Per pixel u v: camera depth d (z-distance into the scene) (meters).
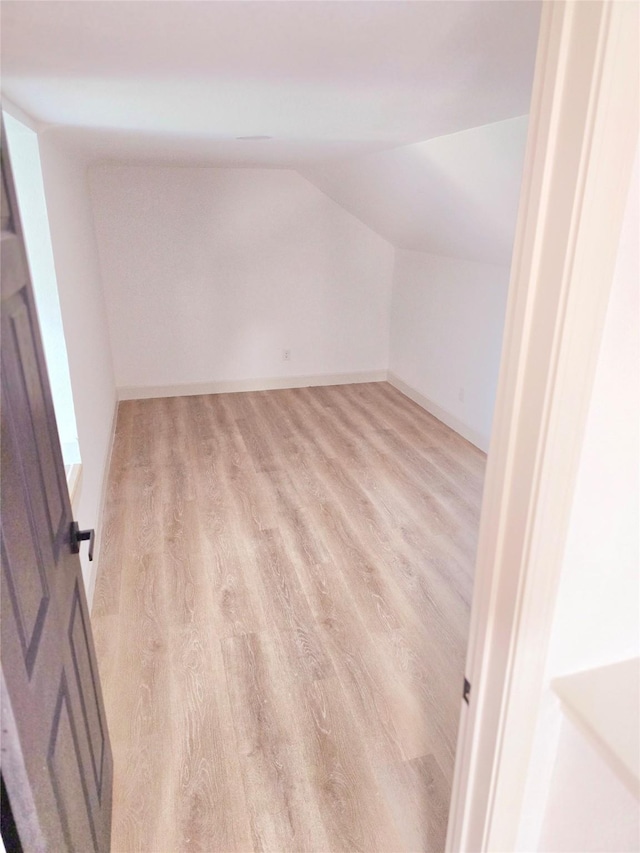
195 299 4.75
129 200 4.36
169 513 3.08
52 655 0.98
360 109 1.87
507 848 1.03
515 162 2.22
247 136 2.56
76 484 2.21
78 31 1.08
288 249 4.82
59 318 2.28
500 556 0.84
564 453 0.74
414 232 4.14
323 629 2.24
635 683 0.90
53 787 0.91
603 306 0.68
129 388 4.85
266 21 1.03
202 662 2.07
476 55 1.25
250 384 5.15
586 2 0.57
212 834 1.51
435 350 4.52
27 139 2.09
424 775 1.67
